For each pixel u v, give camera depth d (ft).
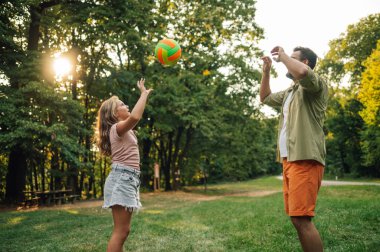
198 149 86.74
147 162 79.77
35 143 43.47
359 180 115.34
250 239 16.14
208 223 22.49
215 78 75.92
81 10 49.55
